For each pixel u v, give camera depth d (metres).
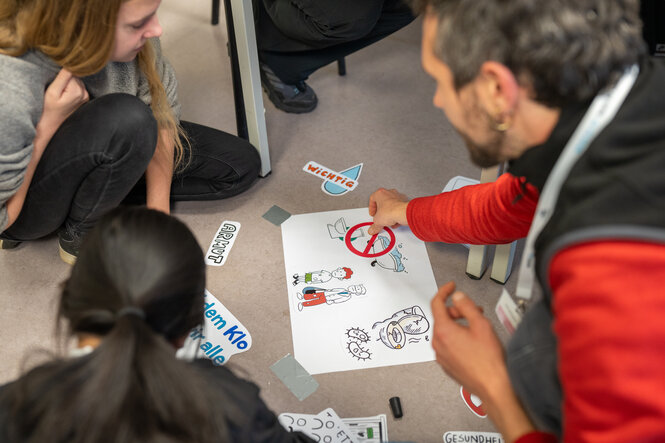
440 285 1.55
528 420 0.84
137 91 1.46
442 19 0.74
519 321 1.00
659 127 0.67
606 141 0.69
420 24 2.47
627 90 0.71
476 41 0.71
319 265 1.59
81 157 1.31
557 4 0.66
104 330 0.72
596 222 0.65
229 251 1.63
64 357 0.69
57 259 1.63
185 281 0.75
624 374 0.61
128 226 0.73
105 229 0.74
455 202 1.31
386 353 1.41
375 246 1.63
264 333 1.45
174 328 0.77
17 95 1.17
